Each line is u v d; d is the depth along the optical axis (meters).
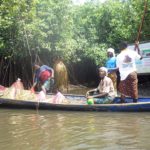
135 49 15.03
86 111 12.88
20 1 20.50
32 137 9.05
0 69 22.30
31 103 13.57
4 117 12.02
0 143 8.57
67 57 23.48
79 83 26.28
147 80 23.08
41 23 21.62
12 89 14.91
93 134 9.20
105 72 13.48
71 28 23.67
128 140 8.54
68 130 9.73
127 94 13.15
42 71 15.60
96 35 27.03
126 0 26.73
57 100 14.09
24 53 22.03
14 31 21.22
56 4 22.20
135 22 24.61
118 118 11.44
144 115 11.91
